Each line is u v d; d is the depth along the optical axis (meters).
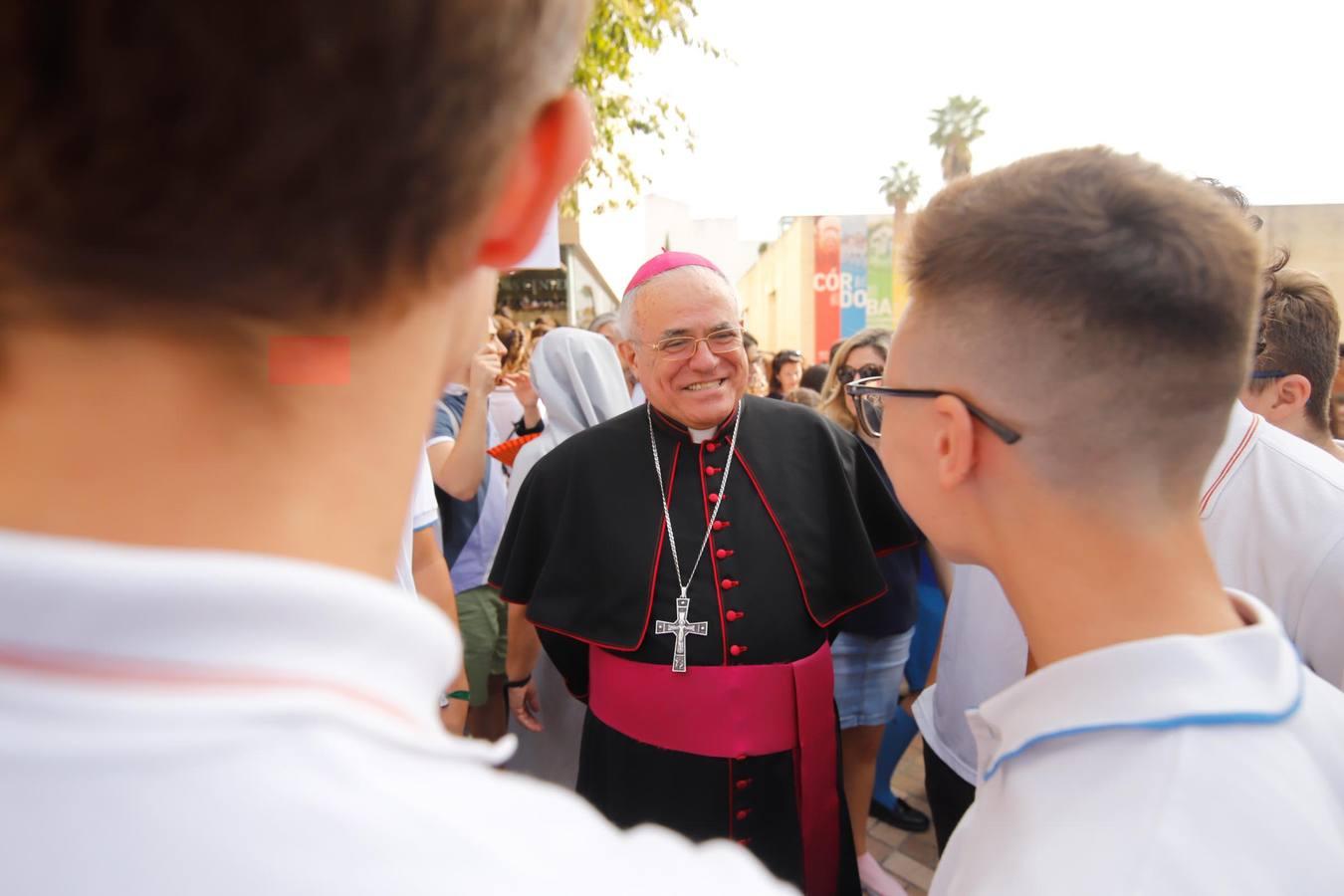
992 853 0.64
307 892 0.28
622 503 1.92
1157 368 0.63
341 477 0.34
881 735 2.62
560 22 0.35
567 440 2.11
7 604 0.26
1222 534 1.40
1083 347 0.64
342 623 0.30
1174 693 0.61
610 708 1.82
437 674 0.36
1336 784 0.61
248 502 0.31
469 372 2.76
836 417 2.92
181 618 0.27
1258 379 1.76
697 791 1.72
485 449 2.81
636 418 2.05
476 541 2.94
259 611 0.28
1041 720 0.66
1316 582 1.27
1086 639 0.69
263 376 0.31
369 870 0.29
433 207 0.32
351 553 0.35
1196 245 0.63
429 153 0.30
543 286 13.71
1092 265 0.63
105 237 0.27
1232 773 0.58
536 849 0.33
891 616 2.46
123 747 0.27
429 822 0.31
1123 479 0.67
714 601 1.80
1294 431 1.79
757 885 0.37
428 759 0.33
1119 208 0.65
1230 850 0.55
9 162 0.26
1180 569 0.68
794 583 1.84
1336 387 2.85
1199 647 0.62
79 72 0.25
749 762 1.73
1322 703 0.67
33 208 0.27
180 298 0.29
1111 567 0.68
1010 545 0.73
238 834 0.28
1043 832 0.60
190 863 0.27
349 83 0.27
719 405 1.87
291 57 0.26
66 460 0.29
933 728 1.98
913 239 0.78
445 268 0.35
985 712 0.75
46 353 0.29
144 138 0.26
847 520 1.92
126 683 0.27
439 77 0.29
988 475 0.73
